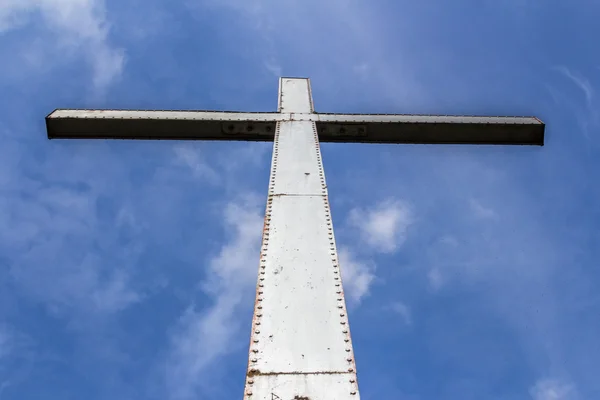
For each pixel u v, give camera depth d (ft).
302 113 34.06
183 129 32.91
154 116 32.53
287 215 21.47
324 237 20.20
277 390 14.40
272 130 33.04
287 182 24.13
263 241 19.90
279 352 15.42
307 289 17.62
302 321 16.43
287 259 18.99
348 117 33.50
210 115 32.91
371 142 34.22
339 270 18.51
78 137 32.86
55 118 31.68
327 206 22.27
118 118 32.12
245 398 14.19
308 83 38.40
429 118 33.88
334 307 16.99
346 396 14.34
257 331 16.05
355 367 15.08
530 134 34.17
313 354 15.42
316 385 14.57
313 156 27.04
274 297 17.25
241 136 33.32
